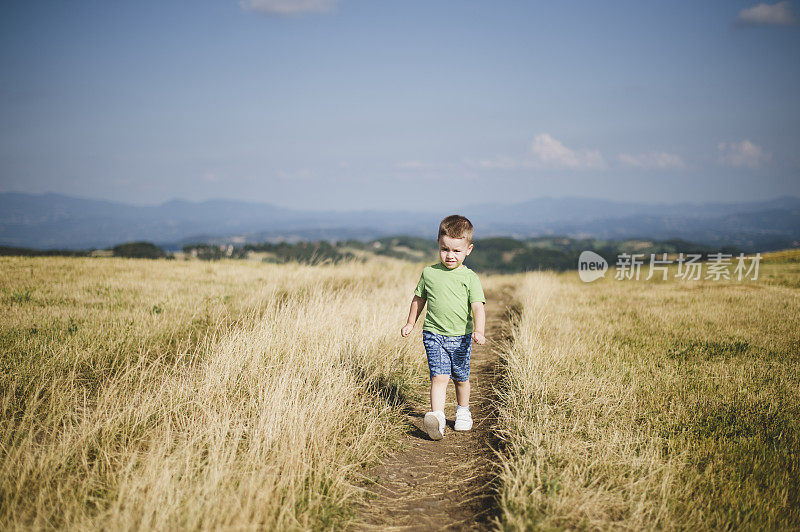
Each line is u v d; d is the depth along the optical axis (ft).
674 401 14.82
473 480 11.35
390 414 14.67
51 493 9.28
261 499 9.09
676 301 37.32
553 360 18.47
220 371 15.10
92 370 15.92
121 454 10.68
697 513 9.18
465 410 14.42
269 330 19.08
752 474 10.60
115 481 9.73
